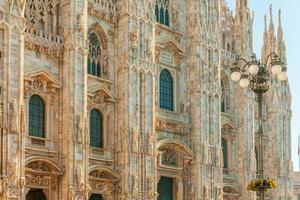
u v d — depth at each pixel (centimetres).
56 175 6962
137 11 8050
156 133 8412
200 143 8850
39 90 7012
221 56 9725
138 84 7931
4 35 6419
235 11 10231
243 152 9769
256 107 10400
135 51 7956
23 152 6425
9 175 6275
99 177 7469
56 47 7175
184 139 8862
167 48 8850
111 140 7762
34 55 6988
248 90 9925
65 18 7269
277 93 10825
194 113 8944
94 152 7531
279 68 5303
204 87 9044
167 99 8788
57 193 6994
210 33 9288
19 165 6378
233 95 9944
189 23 9219
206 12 9288
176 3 9138
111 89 7856
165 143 8369
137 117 7856
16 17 6519
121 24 7975
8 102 6356
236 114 9919
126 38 7894
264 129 10625
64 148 7062
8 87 6372
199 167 8781
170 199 8625
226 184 9450
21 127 6431
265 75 5388
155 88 8331
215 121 9150
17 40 6506
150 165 7912
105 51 7900
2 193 6188
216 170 9031
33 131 6912
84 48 7281
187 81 9081
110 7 7962
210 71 9206
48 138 7012
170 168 8519
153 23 8256
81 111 7169
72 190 6912
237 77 5438
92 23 7738
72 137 7025
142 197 7762
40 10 7188
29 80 6850
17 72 6469
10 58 6412
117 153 7731
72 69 7150
